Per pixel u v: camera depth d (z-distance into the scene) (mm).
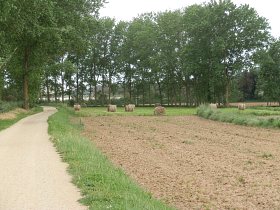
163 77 88875
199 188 11961
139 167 14938
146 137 25094
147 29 89688
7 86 63031
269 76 80125
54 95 97812
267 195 11188
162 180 12906
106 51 96062
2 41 34438
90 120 41125
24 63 51969
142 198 9055
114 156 17344
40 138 20922
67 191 9625
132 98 97625
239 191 11633
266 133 27609
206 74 76062
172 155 17797
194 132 28609
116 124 35938
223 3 72688
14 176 11383
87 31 46812
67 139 18469
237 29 72812
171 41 86875
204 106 49750
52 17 39031
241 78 98875
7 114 40750
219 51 70438
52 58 57188
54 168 12531
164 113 50438
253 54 71688
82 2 45875
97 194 9000
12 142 19469
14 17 34562
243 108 57719
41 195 9266
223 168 14844
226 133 27844
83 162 13070
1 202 8703
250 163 15867
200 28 73250
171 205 10086
